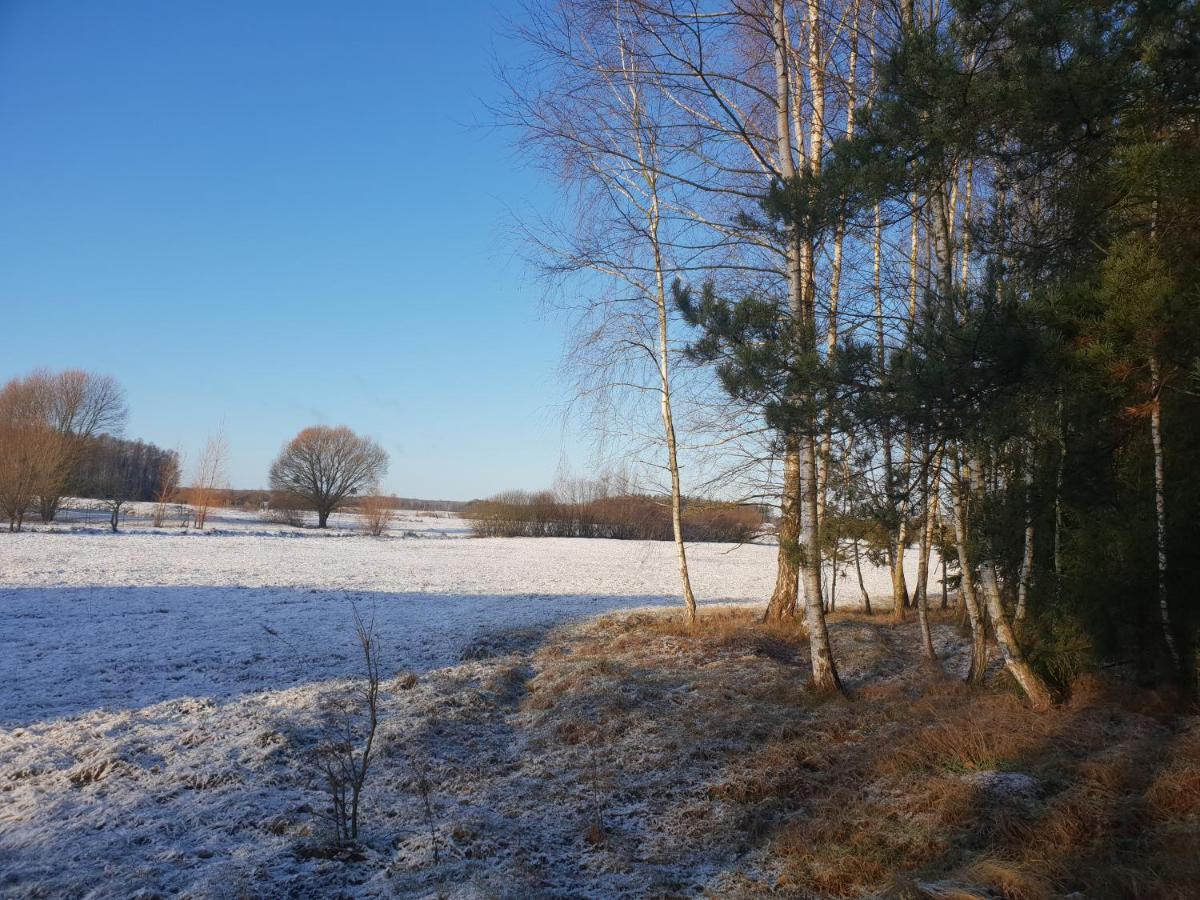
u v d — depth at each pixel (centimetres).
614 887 512
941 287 872
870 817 596
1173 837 507
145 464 8256
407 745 789
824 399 679
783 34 977
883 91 704
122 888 482
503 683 1070
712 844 585
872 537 1200
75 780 675
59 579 2166
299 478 6688
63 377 5309
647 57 1026
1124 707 784
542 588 2552
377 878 514
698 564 3934
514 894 480
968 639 1409
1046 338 605
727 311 730
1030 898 459
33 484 4241
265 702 952
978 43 673
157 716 877
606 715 884
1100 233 735
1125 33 627
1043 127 675
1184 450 796
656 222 1427
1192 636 784
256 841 570
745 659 1240
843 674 1181
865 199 704
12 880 492
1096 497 875
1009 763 664
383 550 4188
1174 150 657
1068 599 866
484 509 5878
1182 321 636
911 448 831
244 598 1977
